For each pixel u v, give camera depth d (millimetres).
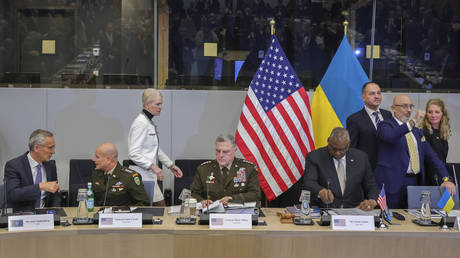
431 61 6184
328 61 6156
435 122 5215
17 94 5781
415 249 3482
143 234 3453
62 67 5848
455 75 6160
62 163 5852
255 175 4234
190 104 5984
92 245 3445
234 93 6023
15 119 5785
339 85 5602
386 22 6160
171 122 5977
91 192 3906
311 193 4328
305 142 5371
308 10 6133
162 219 3701
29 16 5777
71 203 4680
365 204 3992
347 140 4125
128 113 5930
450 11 6152
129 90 5922
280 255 3467
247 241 3471
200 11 5984
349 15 6156
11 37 5762
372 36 6180
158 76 5977
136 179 4219
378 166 4828
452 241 3494
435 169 4840
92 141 5891
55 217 3500
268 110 5363
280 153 5316
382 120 5121
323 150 4348
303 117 5383
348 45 5672
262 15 6062
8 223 3391
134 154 4719
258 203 4094
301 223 3604
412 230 3496
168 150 5980
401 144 4773
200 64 6016
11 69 5773
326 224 3570
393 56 6184
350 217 3502
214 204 3752
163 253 3467
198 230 3453
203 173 4242
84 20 5844
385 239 3475
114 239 3455
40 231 3391
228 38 6031
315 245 3465
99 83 5895
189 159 5777
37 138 4160
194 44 5996
